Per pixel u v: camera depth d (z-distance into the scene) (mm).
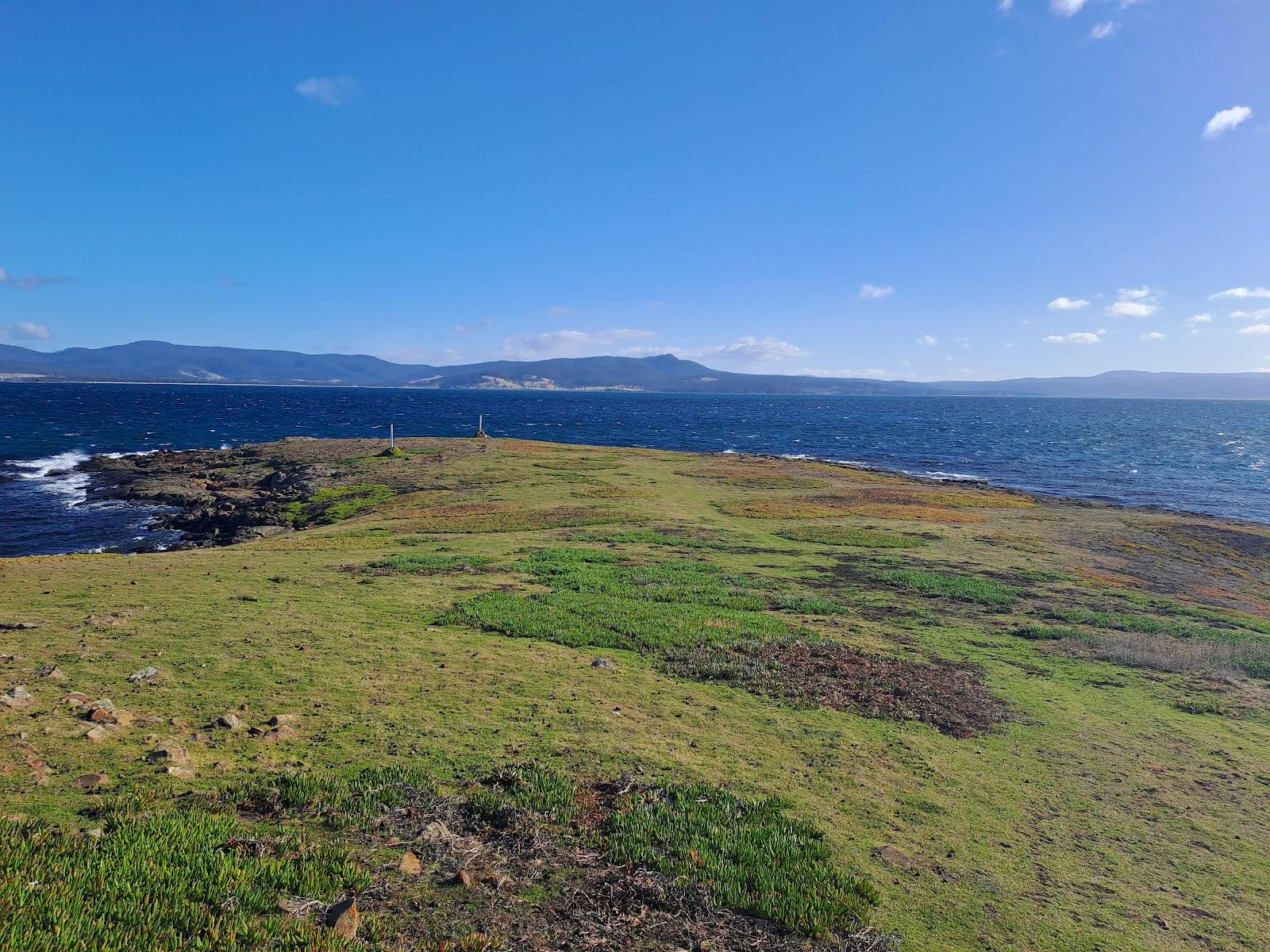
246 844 6203
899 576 24406
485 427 134125
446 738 9055
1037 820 8750
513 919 5785
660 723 10453
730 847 7191
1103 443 119625
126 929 4902
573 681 11836
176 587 17016
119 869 5512
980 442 120375
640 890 6387
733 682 12641
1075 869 7703
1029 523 40562
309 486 49031
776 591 21250
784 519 38062
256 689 10016
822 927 6125
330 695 10078
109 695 9305
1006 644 17156
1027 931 6543
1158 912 7043
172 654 11258
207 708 9219
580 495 43469
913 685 13320
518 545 27625
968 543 32875
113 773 7184
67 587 16438
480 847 6754
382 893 5887
